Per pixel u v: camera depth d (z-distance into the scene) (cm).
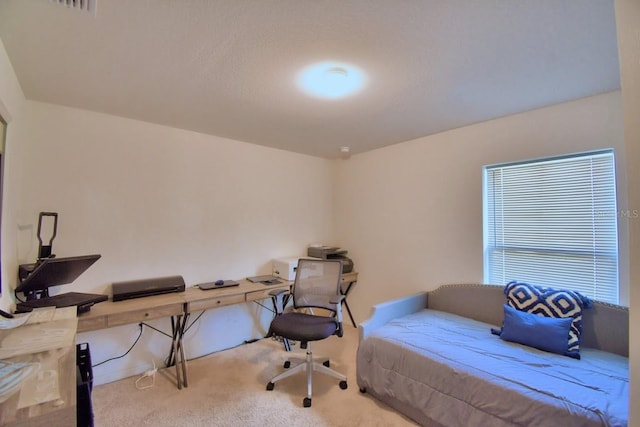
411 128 294
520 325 216
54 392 89
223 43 153
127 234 266
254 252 348
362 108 240
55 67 177
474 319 271
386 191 360
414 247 331
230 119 267
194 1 123
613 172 216
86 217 247
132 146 268
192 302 251
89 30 142
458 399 181
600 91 212
